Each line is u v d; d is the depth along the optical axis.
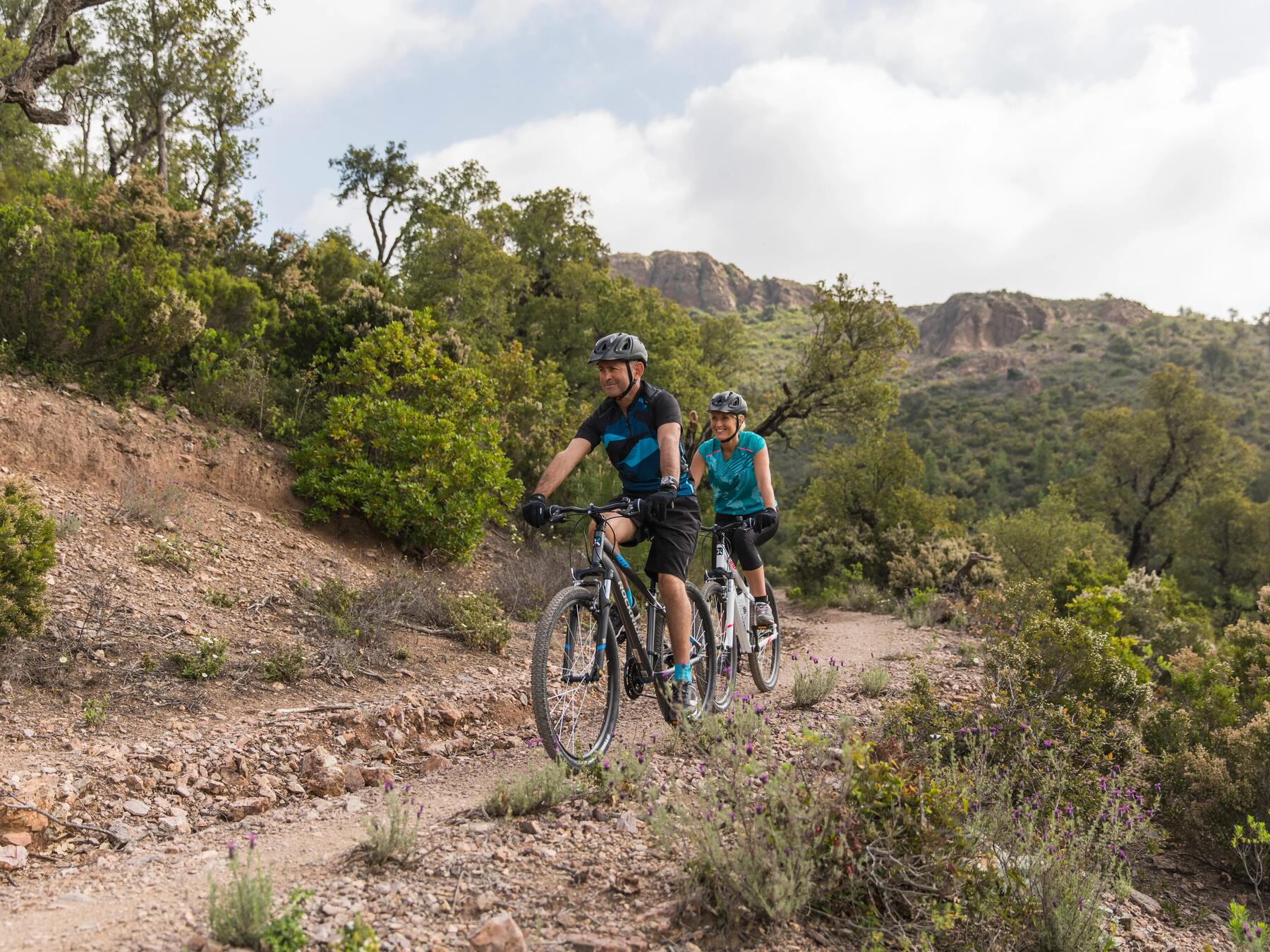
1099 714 5.21
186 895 2.86
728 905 2.66
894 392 28.12
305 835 3.63
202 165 30.06
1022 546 31.77
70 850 3.76
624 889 2.79
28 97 12.18
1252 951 3.35
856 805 3.05
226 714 5.55
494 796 3.59
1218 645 14.07
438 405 11.73
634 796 3.63
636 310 35.81
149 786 4.40
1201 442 54.88
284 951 2.25
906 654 8.94
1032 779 4.41
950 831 3.10
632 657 4.32
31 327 9.66
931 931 2.83
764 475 5.82
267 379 11.84
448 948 2.37
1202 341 188.00
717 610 5.63
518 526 13.95
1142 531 56.78
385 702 6.17
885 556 21.02
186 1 21.62
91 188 17.98
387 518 10.47
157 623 6.49
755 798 3.21
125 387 10.18
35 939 2.49
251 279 16.06
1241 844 4.56
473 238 31.88
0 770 4.20
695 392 34.72
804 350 29.30
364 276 15.35
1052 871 3.26
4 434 8.34
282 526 9.91
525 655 8.65
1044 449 98.81
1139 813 4.20
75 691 5.31
